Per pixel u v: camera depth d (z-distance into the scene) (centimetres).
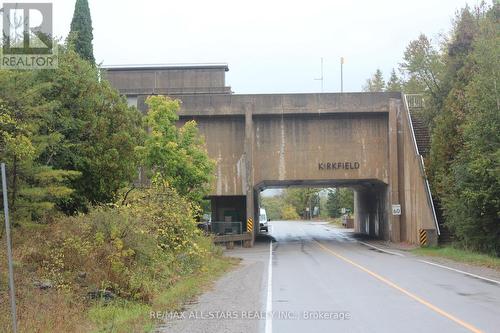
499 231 2722
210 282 1773
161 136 2570
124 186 2091
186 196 2520
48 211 1526
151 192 2027
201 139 2848
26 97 1305
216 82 5550
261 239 4800
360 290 1515
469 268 2159
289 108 4047
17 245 1292
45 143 1378
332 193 10694
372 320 1070
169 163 2580
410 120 3891
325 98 4044
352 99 4047
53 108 1623
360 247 3634
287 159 4112
